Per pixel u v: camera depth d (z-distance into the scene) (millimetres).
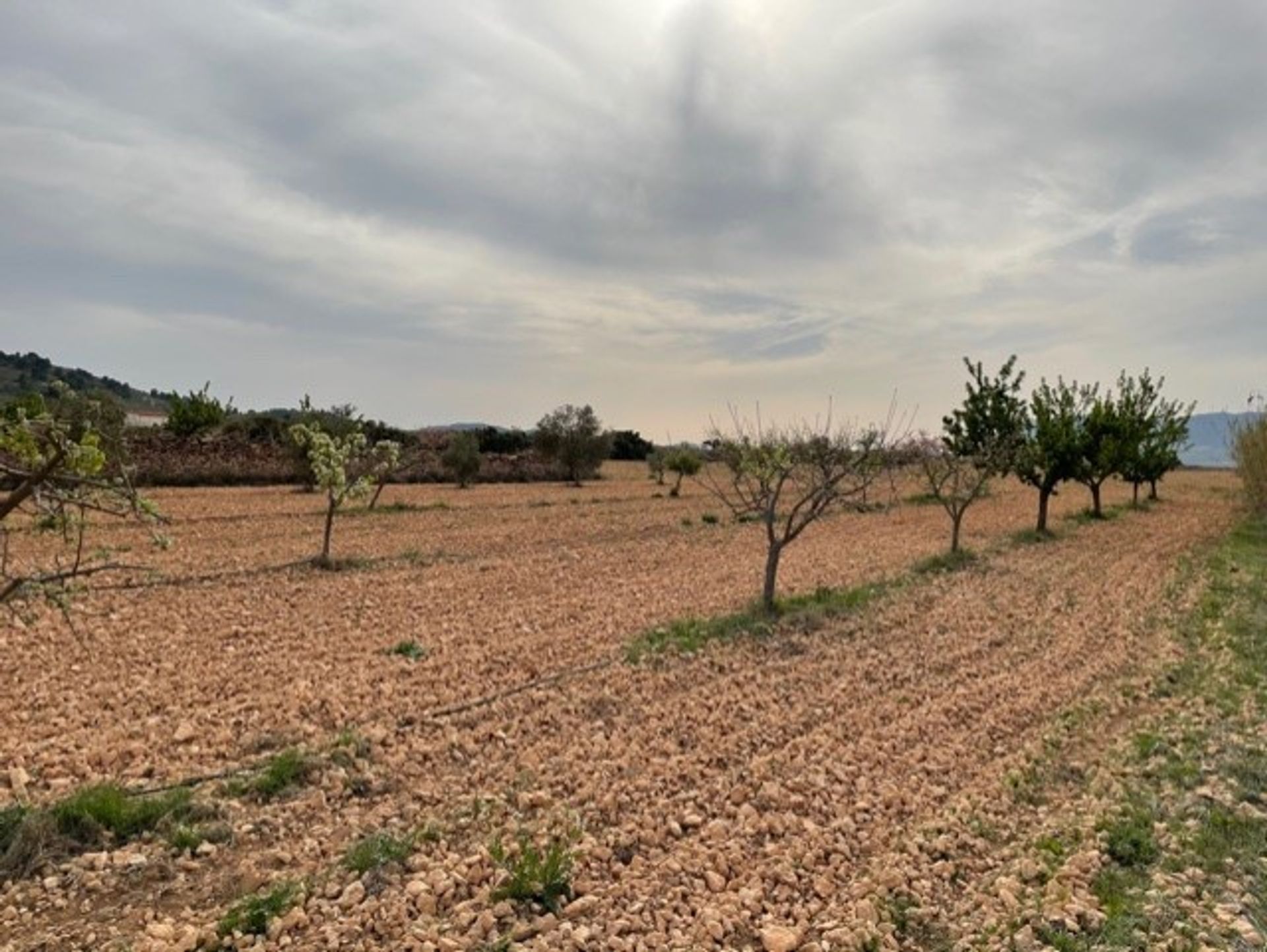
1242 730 8633
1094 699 9680
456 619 12531
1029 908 5234
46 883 5133
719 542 22578
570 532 23641
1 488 5199
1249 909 5227
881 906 5281
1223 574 19031
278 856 5629
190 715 8094
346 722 8164
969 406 27609
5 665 9242
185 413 35844
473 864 5543
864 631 12578
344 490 16703
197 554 17078
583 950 4707
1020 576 18188
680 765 7391
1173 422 39844
